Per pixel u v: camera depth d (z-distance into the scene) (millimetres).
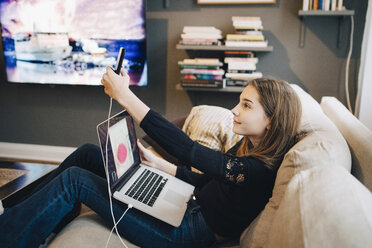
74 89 2955
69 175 1083
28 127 3125
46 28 2719
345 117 1354
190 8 2617
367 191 703
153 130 1026
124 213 1058
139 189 1173
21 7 2713
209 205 1157
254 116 1073
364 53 2363
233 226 1110
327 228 569
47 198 1029
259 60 2611
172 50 2719
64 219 1544
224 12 2578
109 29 2631
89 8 2615
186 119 2053
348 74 2498
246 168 1014
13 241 963
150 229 1089
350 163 953
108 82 1038
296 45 2535
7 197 1577
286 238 638
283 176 925
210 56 2672
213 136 1861
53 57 2770
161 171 1389
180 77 2762
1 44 2939
